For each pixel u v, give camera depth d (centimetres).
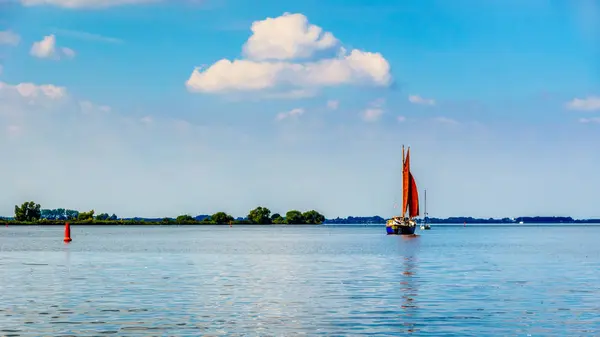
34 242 17512
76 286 6250
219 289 6050
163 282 6638
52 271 7912
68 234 17188
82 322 4328
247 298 5438
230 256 11169
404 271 8000
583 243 17638
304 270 8156
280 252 12575
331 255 11550
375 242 18125
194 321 4375
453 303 5134
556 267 8650
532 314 4612
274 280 6869
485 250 13400
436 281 6762
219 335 3950
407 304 5084
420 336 3906
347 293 5762
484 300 5297
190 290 5956
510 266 8819
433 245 16075
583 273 7700
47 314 4619
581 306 4978
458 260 10138
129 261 9788
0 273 7625
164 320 4409
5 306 4959
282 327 4184
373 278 7106
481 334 3966
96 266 8738
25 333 3984
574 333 4000
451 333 3991
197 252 12525
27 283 6506
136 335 3944
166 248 14150
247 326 4219
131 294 5669
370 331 4056
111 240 19575
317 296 5559
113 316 4550
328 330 4094
